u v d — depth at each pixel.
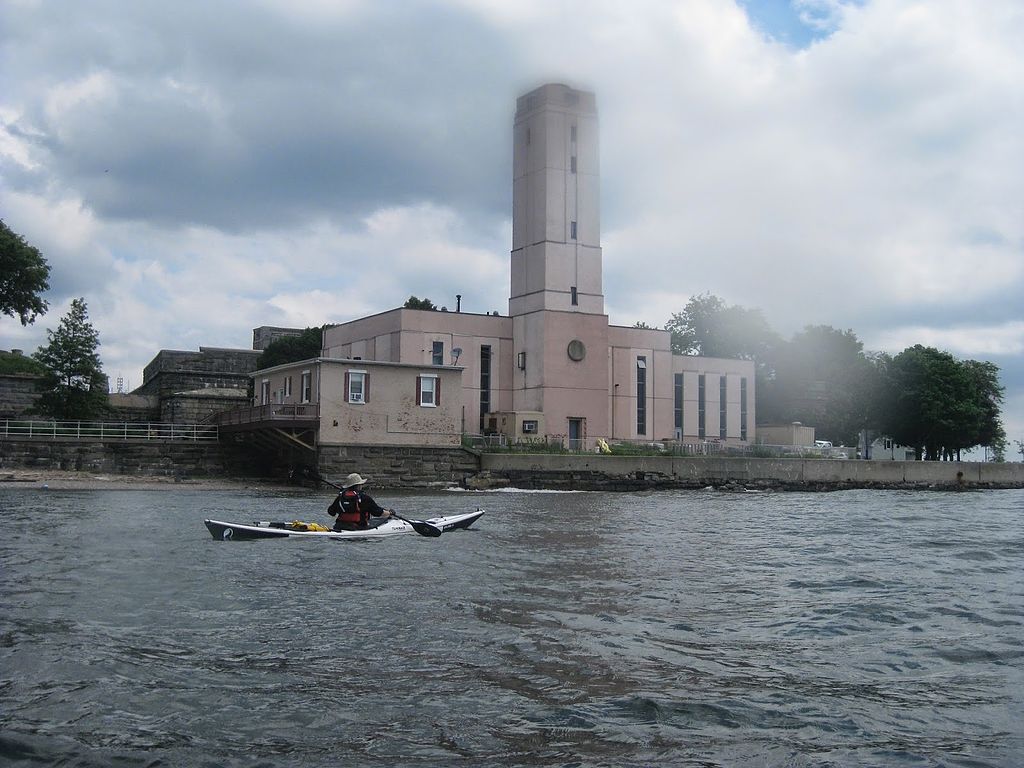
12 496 40.69
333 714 9.72
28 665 11.26
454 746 8.89
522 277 69.56
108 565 19.30
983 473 67.19
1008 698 10.64
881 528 31.23
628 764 8.54
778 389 100.94
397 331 65.62
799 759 8.70
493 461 55.28
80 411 60.62
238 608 14.92
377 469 53.22
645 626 14.05
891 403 88.38
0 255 66.06
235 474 56.91
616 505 42.00
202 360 79.62
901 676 11.53
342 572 18.83
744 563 21.47
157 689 10.46
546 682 10.95
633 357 71.50
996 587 18.28
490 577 18.42
